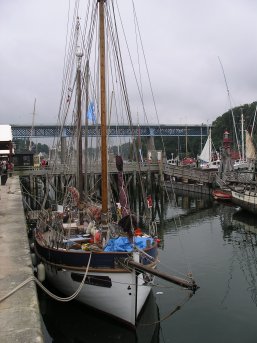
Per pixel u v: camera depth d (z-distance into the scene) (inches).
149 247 497.0
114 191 1219.2
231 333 478.6
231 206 1576.0
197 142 4443.9
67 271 497.4
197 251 868.6
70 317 510.0
